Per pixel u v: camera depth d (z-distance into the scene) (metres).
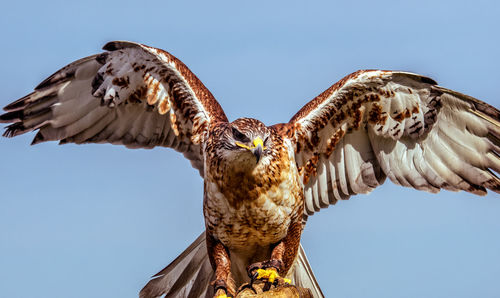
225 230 13.02
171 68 14.03
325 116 14.09
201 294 14.27
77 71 14.64
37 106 14.92
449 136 14.25
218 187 12.72
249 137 12.29
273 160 12.69
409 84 13.74
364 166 14.75
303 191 13.63
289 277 13.50
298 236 13.31
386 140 14.55
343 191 14.76
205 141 13.71
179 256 14.49
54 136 15.10
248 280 13.61
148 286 14.52
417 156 14.45
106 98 14.62
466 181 14.19
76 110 14.98
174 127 14.53
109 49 14.16
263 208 12.70
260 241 13.15
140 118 14.97
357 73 13.74
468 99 13.76
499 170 14.00
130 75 14.36
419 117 14.09
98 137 15.19
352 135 14.56
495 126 13.82
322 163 14.70
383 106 14.09
